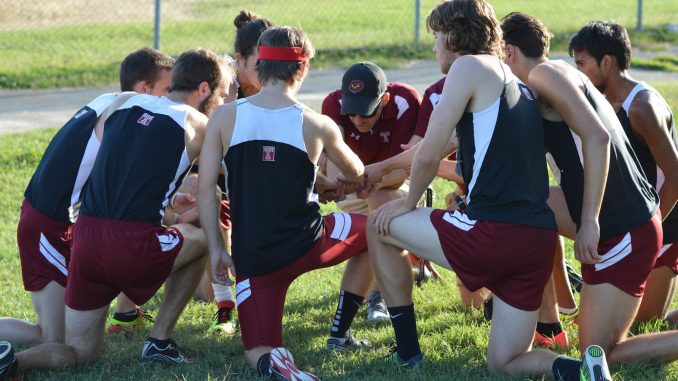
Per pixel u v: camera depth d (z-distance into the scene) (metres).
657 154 13.32
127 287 12.34
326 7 62.22
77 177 12.98
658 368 12.21
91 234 12.09
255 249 12.22
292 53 12.25
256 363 12.13
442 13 12.09
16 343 13.26
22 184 24.36
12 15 55.69
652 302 14.16
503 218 11.38
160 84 14.06
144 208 12.14
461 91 11.38
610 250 12.13
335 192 14.00
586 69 13.53
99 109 13.21
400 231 12.12
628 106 13.34
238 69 15.66
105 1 62.97
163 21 55.94
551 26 55.00
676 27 54.62
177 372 12.45
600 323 12.29
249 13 16.83
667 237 13.83
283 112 12.15
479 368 12.48
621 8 64.38
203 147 12.25
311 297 16.47
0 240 20.14
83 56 44.66
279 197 12.16
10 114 33.28
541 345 13.54
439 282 17.19
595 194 11.68
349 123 15.90
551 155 12.50
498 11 60.81
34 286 13.27
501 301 11.91
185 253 12.54
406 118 15.73
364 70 14.55
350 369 12.70
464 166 11.77
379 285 12.62
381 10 61.09
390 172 14.30
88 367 12.60
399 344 12.59
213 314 15.53
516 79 11.76
